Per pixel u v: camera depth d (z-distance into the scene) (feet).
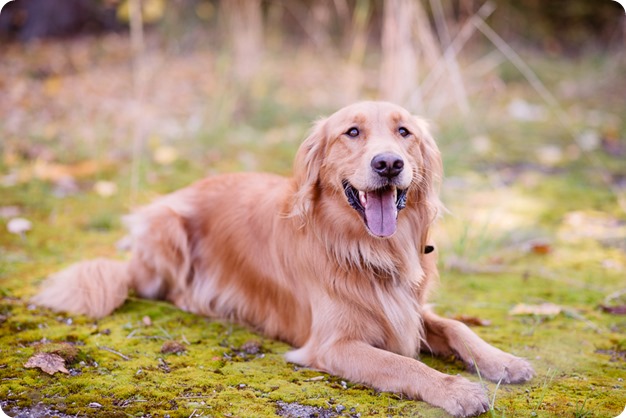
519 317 13.46
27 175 21.59
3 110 28.14
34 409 9.25
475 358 10.87
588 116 32.14
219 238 13.71
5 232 17.31
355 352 10.71
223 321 13.32
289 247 12.13
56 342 11.62
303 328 12.09
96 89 32.53
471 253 16.83
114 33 43.91
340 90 33.76
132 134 26.13
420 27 21.97
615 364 11.27
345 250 11.34
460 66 32.89
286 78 35.88
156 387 10.03
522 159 26.14
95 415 9.11
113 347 11.54
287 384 10.31
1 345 11.35
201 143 26.16
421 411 9.47
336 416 9.30
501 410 9.57
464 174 24.17
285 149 25.55
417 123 12.17
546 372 10.92
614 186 22.81
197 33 39.45
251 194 13.71
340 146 11.34
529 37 45.06
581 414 9.34
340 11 40.50
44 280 14.53
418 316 11.74
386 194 10.83
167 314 13.50
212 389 10.03
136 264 14.12
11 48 40.11
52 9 43.11
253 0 30.83
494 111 32.27
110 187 21.04
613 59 40.65
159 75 34.96
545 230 18.81
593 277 15.78
